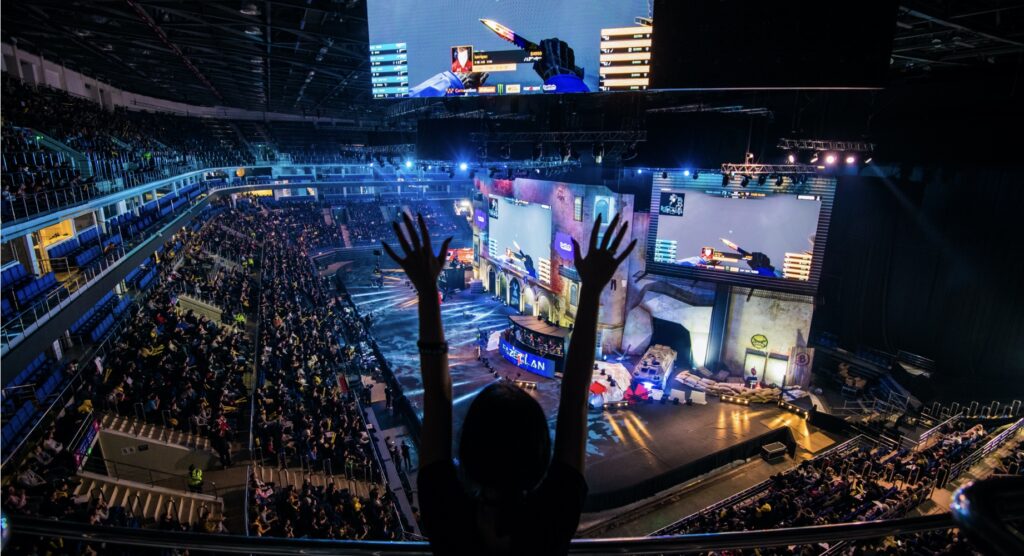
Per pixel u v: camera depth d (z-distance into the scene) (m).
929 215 28.64
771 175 24.48
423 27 10.20
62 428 14.34
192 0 15.39
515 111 22.80
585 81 9.48
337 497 16.69
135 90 44.72
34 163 21.25
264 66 26.55
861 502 18.00
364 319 39.38
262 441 18.45
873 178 30.30
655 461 22.61
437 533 1.47
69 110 29.05
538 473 1.46
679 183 28.72
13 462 13.02
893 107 23.75
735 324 29.75
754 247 27.55
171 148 42.47
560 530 1.45
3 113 21.89
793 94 21.52
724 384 29.02
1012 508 1.63
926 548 14.79
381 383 30.14
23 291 16.80
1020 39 15.59
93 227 26.44
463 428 1.54
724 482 22.75
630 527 19.88
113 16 18.34
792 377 28.52
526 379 30.58
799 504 17.75
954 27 14.20
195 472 15.68
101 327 21.14
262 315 30.02
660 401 28.11
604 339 32.31
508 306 43.06
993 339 27.31
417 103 20.84
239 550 2.66
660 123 23.42
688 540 2.84
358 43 19.30
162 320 23.34
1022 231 25.81
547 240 35.72
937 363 29.22
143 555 11.46
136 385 18.06
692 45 8.41
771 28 8.10
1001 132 20.58
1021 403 25.73
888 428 24.75
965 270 27.75
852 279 32.09
